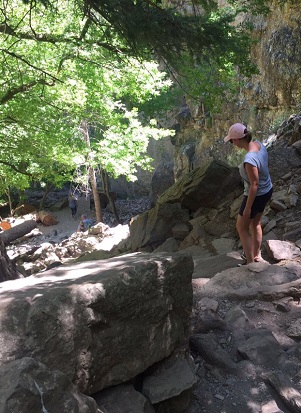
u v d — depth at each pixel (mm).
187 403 3014
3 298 2609
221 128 24984
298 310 4301
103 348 2672
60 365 2453
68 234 25422
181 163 28672
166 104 26000
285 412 3117
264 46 20484
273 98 20562
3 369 2096
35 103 13078
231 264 5699
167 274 3078
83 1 9031
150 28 8359
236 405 3145
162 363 3076
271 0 18734
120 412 2656
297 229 6293
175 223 8547
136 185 37250
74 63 13039
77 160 15539
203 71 13070
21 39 11789
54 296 2535
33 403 1995
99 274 2898
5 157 15445
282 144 10164
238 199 7953
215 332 3938
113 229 17281
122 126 16625
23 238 23641
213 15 12008
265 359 3561
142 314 2881
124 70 13641
